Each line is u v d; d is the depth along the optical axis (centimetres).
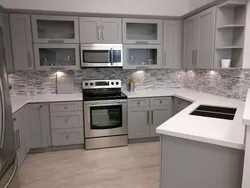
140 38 376
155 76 420
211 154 151
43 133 327
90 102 332
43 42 329
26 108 309
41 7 353
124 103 347
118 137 353
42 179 258
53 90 379
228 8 277
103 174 268
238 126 173
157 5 395
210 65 294
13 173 190
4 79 184
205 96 328
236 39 279
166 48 376
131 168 282
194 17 334
